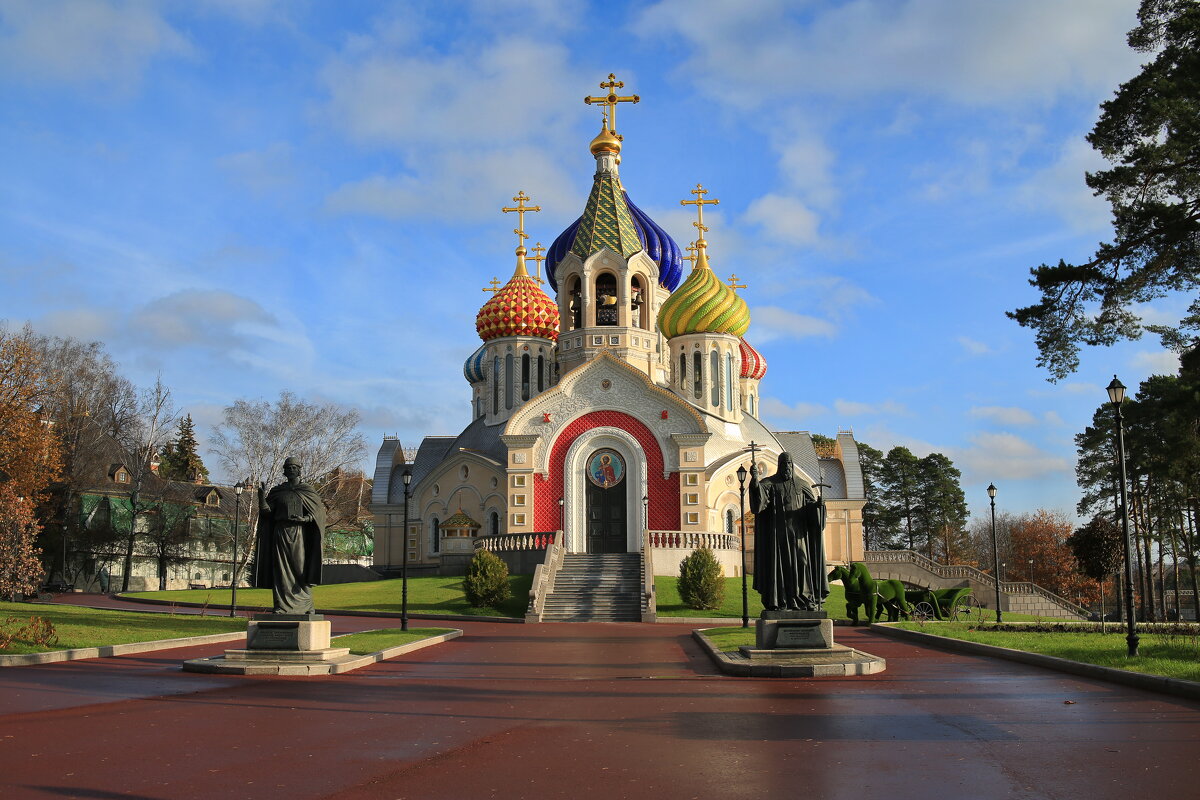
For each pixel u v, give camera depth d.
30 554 46.25
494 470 70.56
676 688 20.41
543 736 14.58
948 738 14.14
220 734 14.61
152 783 11.50
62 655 24.92
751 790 11.11
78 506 76.06
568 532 64.62
